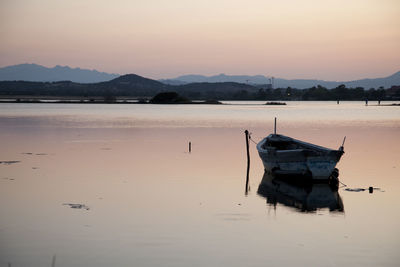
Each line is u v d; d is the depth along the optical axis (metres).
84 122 89.94
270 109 165.00
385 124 88.75
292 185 31.14
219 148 50.22
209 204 25.45
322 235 20.53
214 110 151.50
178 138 60.50
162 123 88.12
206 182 31.47
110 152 46.19
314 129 76.12
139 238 19.91
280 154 32.78
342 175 34.72
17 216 22.86
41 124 83.69
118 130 71.88
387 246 19.27
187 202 25.81
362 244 19.50
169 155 44.28
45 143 53.91
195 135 64.69
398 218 23.17
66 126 79.38
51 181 31.17
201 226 21.52
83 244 19.19
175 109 158.25
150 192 28.17
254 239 19.95
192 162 40.09
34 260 17.66
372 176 34.25
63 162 39.41
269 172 35.03
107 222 21.94
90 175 33.44
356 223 22.31
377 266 17.34
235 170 36.50
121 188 29.16
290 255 18.27
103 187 29.41
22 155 43.66
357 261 17.77
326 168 31.14
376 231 21.14
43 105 190.50
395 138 61.75
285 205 25.58
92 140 57.50
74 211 23.81
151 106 187.50
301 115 122.81
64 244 19.19
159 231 20.80
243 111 145.38
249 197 27.28
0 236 20.05
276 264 17.45
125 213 23.45
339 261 17.75
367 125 85.75
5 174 33.66
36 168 36.31
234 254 18.31
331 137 62.91
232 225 21.80
